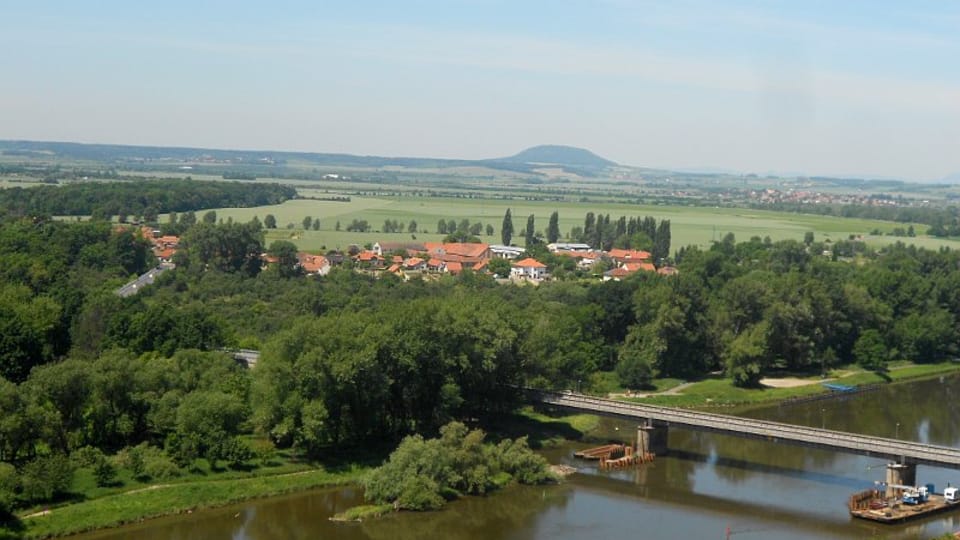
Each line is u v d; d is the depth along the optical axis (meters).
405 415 192.38
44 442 157.25
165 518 149.38
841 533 151.12
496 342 199.75
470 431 195.12
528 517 156.00
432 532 148.38
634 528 152.00
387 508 156.88
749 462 192.50
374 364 179.12
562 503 163.62
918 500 163.88
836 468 189.00
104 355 180.00
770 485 176.38
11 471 141.88
